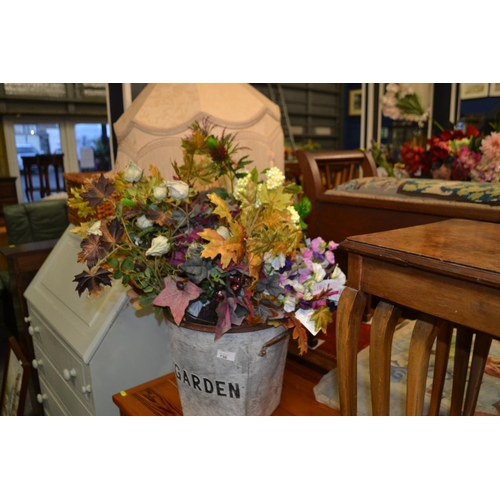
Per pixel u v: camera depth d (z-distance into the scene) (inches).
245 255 31.4
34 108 203.0
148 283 34.0
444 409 45.9
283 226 30.7
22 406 66.2
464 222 37.0
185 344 34.7
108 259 31.9
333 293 33.8
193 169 33.9
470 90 179.0
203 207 34.6
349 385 33.5
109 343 49.6
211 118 48.8
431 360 54.4
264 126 53.8
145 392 46.6
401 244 29.2
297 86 260.4
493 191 44.3
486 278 23.2
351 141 278.5
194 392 36.4
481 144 62.9
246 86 56.2
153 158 49.7
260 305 33.1
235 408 35.6
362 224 55.1
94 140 230.4
